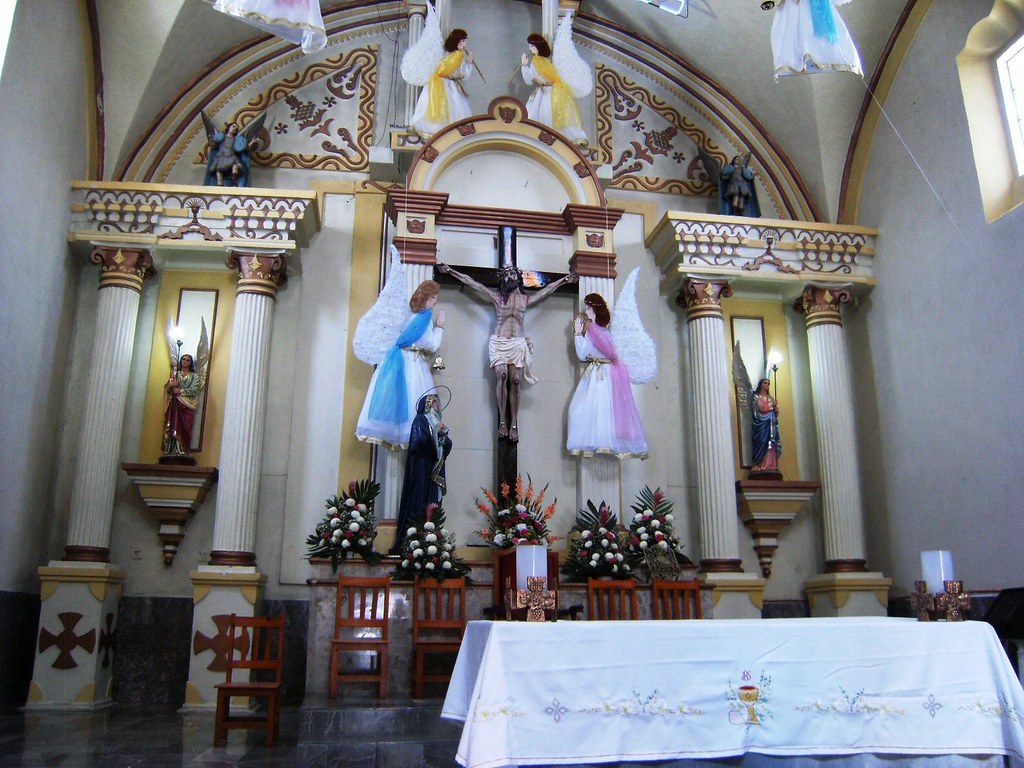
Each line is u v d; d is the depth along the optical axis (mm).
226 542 8914
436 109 10297
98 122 9945
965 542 8664
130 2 9602
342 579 7305
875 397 10289
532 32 11695
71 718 7746
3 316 7980
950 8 9117
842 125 10781
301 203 9664
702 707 4312
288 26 6898
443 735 6094
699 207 11398
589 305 9750
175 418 9344
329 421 9805
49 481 9148
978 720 4492
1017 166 8664
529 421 9852
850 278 10414
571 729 4133
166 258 9875
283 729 7230
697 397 10062
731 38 11047
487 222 10102
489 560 9141
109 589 8727
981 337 8594
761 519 10016
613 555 8625
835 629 4539
